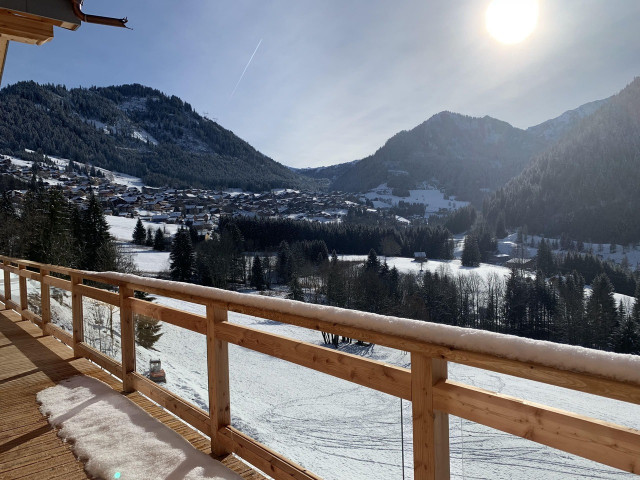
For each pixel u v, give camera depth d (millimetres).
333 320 1514
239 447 2072
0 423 2736
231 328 2107
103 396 3074
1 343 4711
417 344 1258
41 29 3600
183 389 7312
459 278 59750
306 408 6742
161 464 2113
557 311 48938
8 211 41906
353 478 4621
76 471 2158
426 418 1290
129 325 3188
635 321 44656
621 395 849
